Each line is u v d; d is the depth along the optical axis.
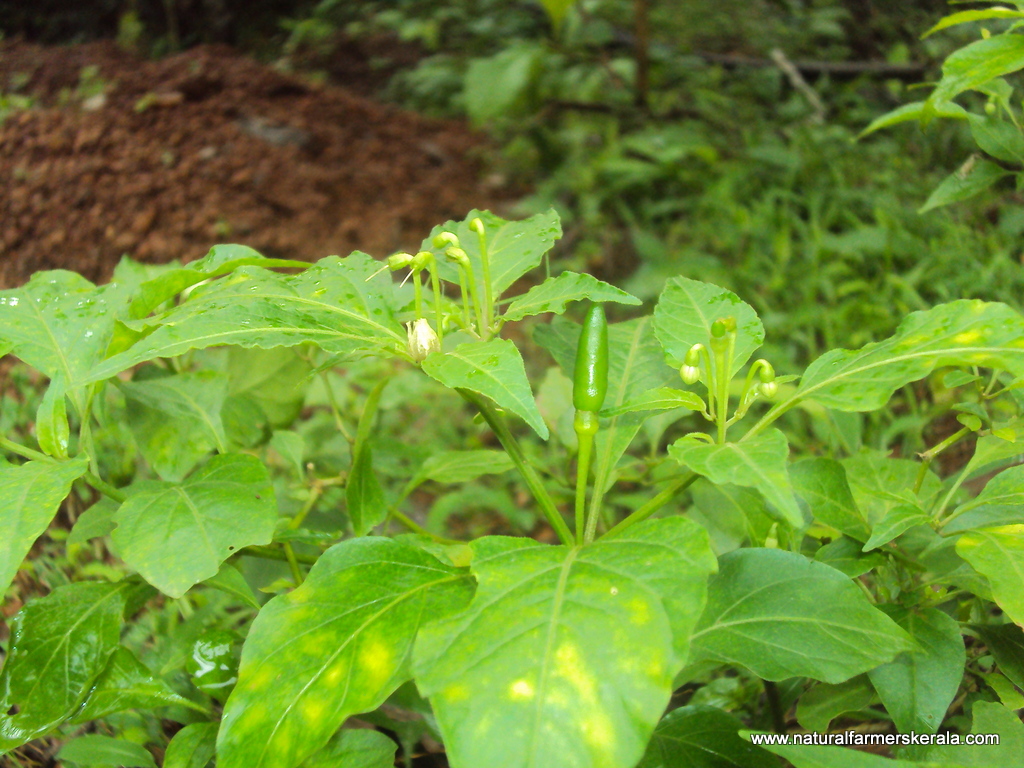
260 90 0.90
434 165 0.90
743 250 0.70
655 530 0.19
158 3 1.20
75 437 0.35
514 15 1.16
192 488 0.23
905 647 0.20
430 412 0.59
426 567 0.21
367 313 0.21
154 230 0.73
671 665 0.16
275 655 0.19
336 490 0.43
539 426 0.17
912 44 0.84
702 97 0.91
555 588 0.18
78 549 0.38
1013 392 0.24
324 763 0.22
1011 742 0.20
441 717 0.16
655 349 0.26
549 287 0.22
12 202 0.72
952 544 0.24
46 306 0.25
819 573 0.21
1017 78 0.51
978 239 0.53
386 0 1.24
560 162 0.89
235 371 0.35
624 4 1.15
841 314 0.57
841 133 0.77
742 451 0.18
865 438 0.47
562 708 0.16
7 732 0.22
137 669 0.24
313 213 0.80
